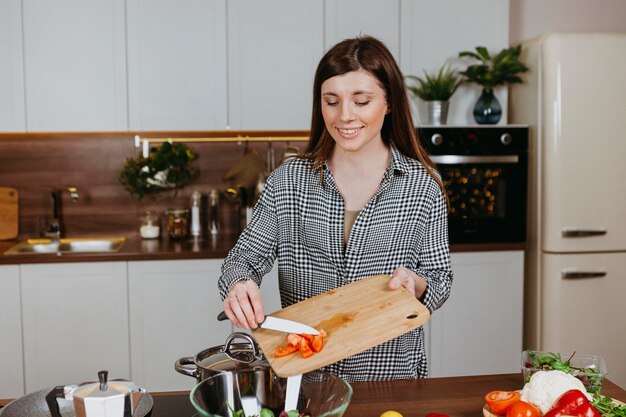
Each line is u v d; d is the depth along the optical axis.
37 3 3.28
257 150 3.76
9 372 3.16
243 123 3.43
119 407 1.12
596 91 3.26
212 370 1.25
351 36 3.44
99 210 3.70
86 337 3.18
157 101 3.38
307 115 3.46
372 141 1.71
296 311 1.54
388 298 1.54
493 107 3.45
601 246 3.31
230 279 1.60
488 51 3.52
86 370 3.19
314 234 1.74
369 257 1.73
